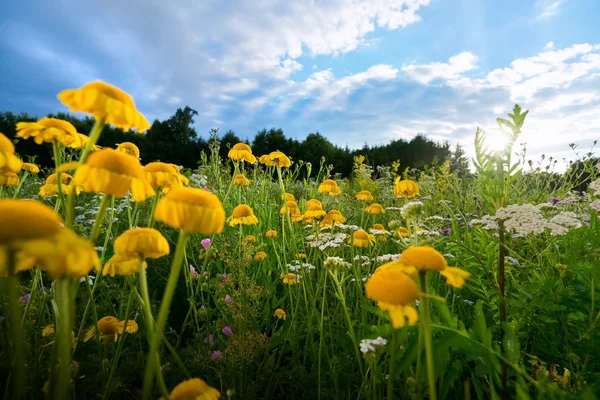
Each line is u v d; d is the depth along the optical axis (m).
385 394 1.86
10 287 0.78
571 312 1.92
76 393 1.70
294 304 2.95
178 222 1.02
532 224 1.83
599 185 2.34
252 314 2.33
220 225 1.08
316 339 2.66
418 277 1.21
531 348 2.03
